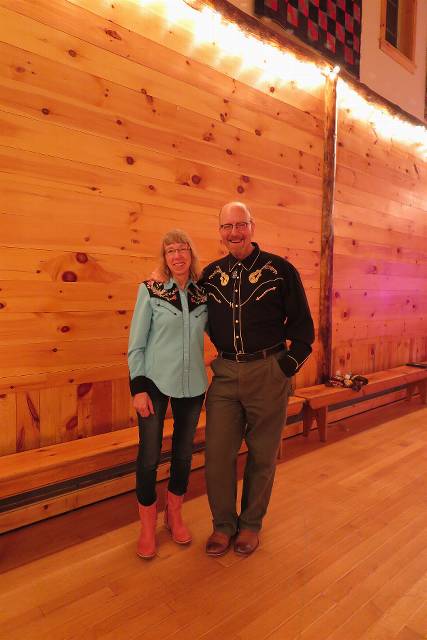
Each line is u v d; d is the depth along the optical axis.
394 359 5.36
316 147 4.04
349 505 2.70
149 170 2.89
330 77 4.06
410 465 3.34
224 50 3.25
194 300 2.15
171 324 2.06
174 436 2.21
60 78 2.47
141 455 2.09
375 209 4.89
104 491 2.74
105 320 2.76
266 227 3.67
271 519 2.53
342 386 4.06
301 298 2.14
